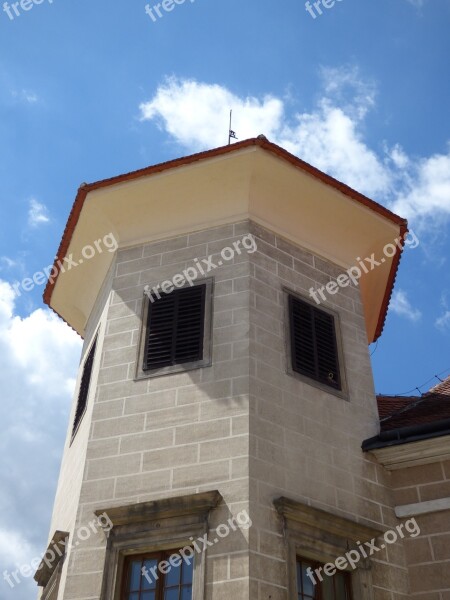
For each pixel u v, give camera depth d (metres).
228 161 13.91
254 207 14.29
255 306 12.99
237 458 11.05
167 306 13.44
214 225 14.20
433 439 12.12
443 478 12.09
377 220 15.06
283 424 11.82
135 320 13.42
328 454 12.02
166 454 11.43
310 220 14.78
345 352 13.80
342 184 14.49
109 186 14.43
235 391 11.82
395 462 12.46
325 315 14.05
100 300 15.12
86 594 10.38
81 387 14.53
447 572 11.27
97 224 15.00
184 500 10.68
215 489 10.82
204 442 11.38
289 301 13.62
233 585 9.88
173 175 14.13
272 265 13.85
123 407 12.20
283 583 10.13
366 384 13.59
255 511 10.55
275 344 12.77
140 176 14.27
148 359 12.76
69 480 13.03
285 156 13.96
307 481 11.44
